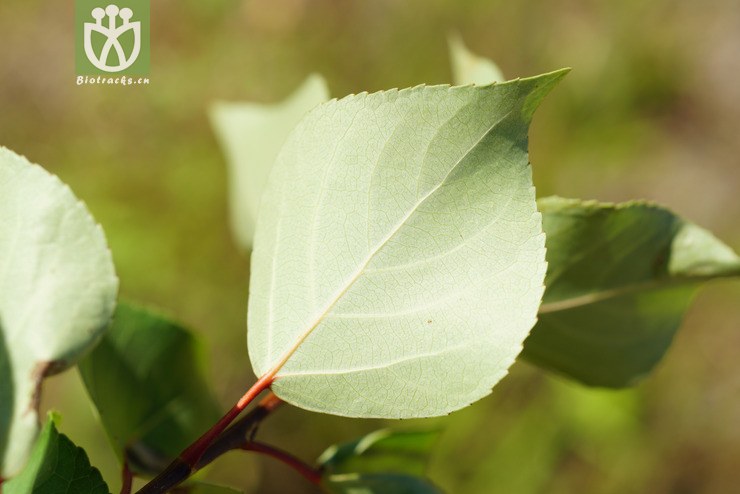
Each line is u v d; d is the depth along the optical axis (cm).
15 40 150
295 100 53
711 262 44
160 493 39
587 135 154
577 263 44
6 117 142
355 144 39
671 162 166
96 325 37
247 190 56
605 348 46
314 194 39
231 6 151
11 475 35
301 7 152
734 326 154
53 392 112
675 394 146
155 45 147
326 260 39
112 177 137
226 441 42
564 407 130
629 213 43
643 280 45
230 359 131
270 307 39
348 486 44
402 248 39
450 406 38
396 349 38
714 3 171
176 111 144
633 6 160
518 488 127
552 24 155
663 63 161
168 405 46
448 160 38
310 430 126
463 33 152
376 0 153
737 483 142
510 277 38
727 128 170
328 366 39
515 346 38
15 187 38
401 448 45
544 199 43
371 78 152
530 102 38
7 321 37
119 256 129
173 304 130
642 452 136
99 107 143
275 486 125
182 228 134
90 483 39
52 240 38
